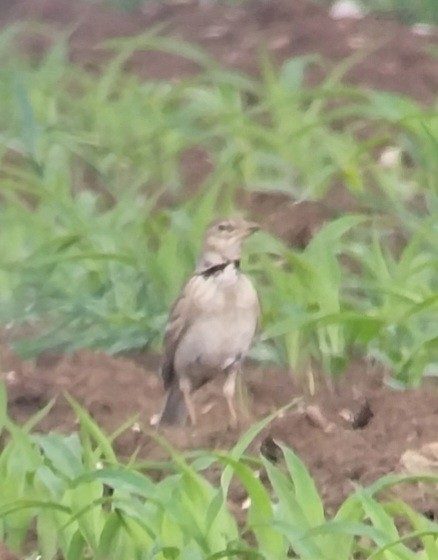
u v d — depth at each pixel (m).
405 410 11.23
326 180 15.68
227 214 14.59
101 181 16.72
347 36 21.30
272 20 22.42
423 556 8.73
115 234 14.22
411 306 12.37
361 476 10.24
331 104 18.77
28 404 11.66
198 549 8.66
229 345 11.48
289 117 17.19
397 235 14.80
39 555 9.41
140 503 9.05
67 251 14.13
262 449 10.81
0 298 13.81
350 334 12.27
